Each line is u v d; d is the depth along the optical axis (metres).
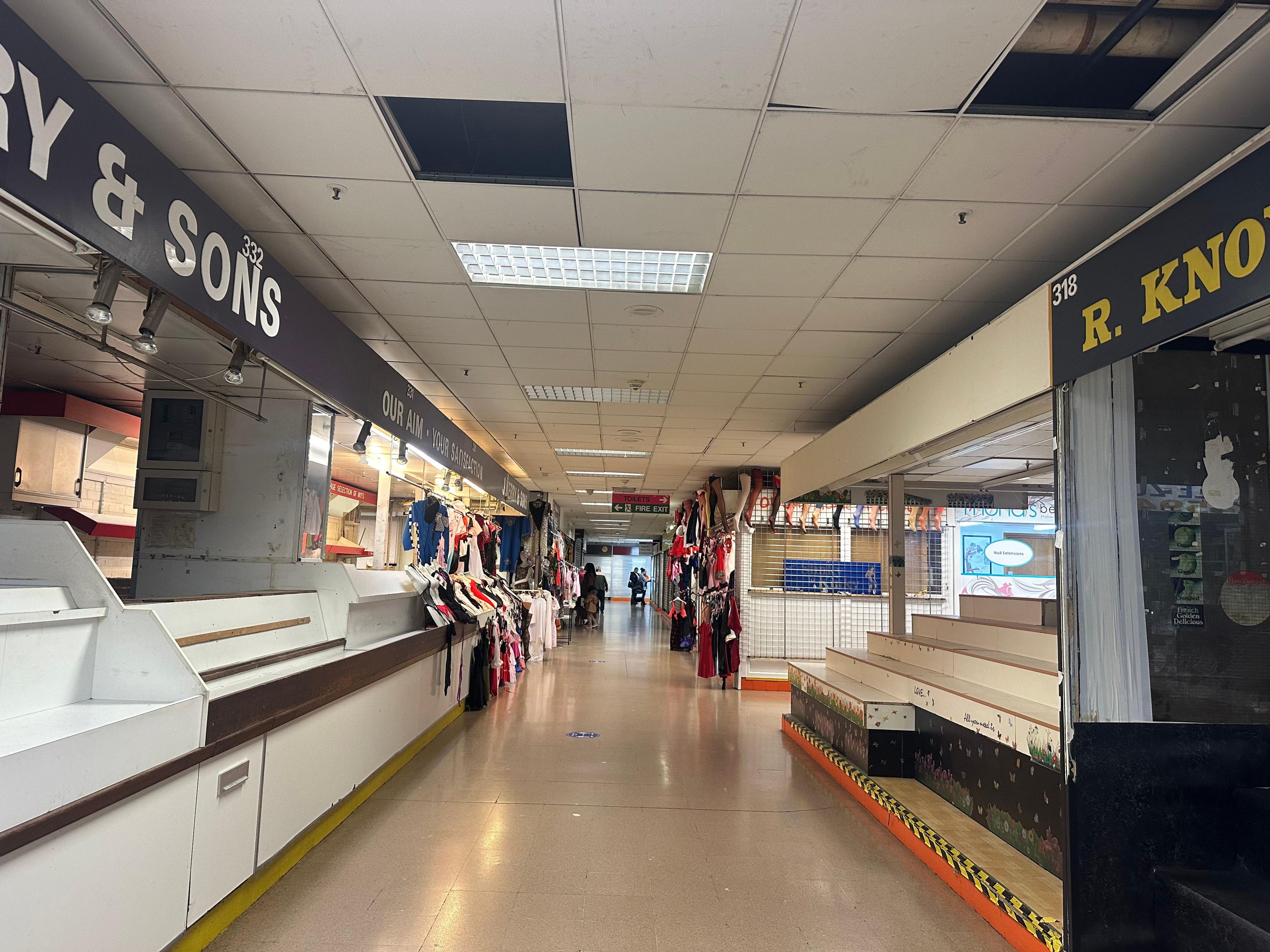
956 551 11.13
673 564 17.31
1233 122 2.98
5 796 1.85
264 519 5.06
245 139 3.28
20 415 6.98
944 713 4.56
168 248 2.96
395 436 6.07
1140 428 3.00
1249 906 2.51
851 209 3.75
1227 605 2.95
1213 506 2.98
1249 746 2.90
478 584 9.52
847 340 5.86
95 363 6.10
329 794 4.07
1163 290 2.54
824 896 3.58
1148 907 2.80
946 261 4.37
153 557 5.07
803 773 5.93
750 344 6.01
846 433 6.71
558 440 10.75
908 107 2.91
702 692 10.11
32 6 2.50
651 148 3.24
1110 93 2.89
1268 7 2.37
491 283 4.91
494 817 4.56
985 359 3.93
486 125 3.29
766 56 2.63
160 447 5.08
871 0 2.36
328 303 5.33
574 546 29.61
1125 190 3.53
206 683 3.03
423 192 3.70
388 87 2.88
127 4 2.48
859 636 10.80
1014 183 3.48
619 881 3.68
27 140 2.21
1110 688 2.88
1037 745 3.45
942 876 3.83
